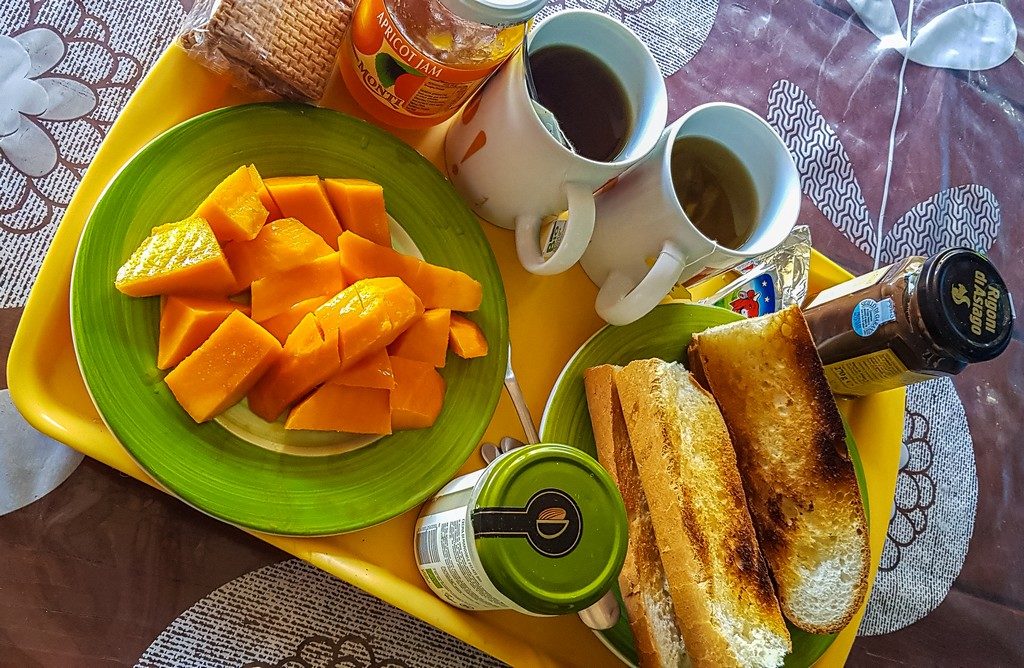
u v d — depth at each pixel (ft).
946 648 3.24
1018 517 3.49
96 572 2.17
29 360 1.92
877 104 3.52
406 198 2.29
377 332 2.03
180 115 2.12
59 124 2.40
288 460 2.06
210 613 2.24
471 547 1.80
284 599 2.32
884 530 2.89
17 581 2.10
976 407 3.52
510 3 1.71
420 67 1.95
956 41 3.69
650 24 3.14
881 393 2.99
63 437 1.89
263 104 2.10
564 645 2.35
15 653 2.07
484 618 2.24
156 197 1.98
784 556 2.58
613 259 2.38
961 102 3.69
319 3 2.12
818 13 3.47
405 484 2.15
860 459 2.84
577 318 2.58
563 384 2.45
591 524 1.81
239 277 2.06
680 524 2.21
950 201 3.60
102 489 2.21
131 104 2.06
